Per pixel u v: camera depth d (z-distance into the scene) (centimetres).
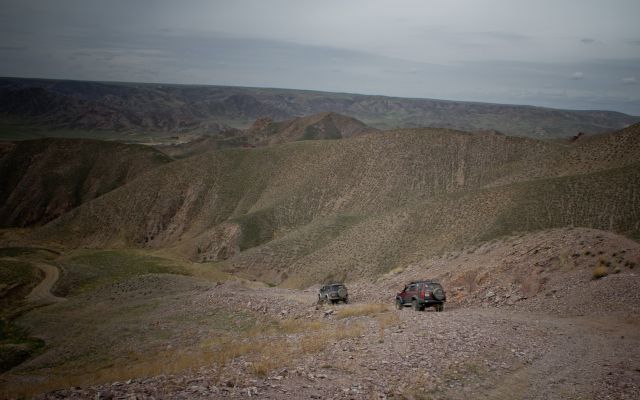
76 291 7438
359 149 14250
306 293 3519
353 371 1091
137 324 3494
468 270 2816
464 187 11275
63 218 16088
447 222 6144
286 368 1115
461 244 5241
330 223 9075
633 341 1418
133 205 16388
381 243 6475
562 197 5503
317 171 14325
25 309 6456
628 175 5381
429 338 1400
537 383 1034
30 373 2853
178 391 920
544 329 1590
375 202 11875
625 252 2239
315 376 1042
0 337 4462
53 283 8081
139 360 2380
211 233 12244
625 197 4984
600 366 1163
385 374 1062
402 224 6725
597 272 2141
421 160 12706
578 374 1099
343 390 935
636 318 1672
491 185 9912
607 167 7644
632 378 1062
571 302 1973
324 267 6681
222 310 3244
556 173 8731
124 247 14975
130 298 4969
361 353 1259
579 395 955
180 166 17825
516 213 5472
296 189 13812
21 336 4434
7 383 2558
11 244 14762
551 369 1142
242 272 8506
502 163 11694
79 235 15512
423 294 2173
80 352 3144
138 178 17612
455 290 2664
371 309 2225
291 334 1852
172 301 4222
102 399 866
